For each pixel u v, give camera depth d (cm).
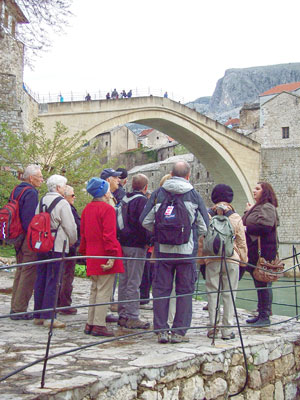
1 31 2000
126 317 662
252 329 697
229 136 4234
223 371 532
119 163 7312
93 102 3250
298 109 4531
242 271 734
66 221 652
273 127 4641
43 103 2997
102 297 593
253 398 572
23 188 695
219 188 656
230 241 611
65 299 778
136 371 434
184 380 482
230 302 611
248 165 4400
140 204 656
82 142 2177
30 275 696
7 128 2286
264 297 714
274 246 711
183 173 581
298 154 4381
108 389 405
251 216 714
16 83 2466
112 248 586
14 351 498
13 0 1827
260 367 588
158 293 571
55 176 677
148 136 8169
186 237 553
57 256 647
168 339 562
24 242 691
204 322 736
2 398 351
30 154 1956
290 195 4369
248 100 16162
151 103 3616
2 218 665
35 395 357
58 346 526
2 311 759
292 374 653
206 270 633
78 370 427
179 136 4131
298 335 673
